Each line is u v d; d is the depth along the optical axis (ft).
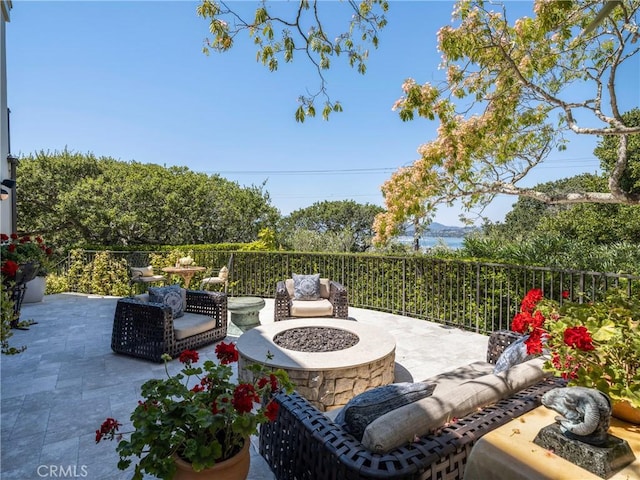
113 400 11.30
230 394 6.09
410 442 4.98
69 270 31.63
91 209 44.62
